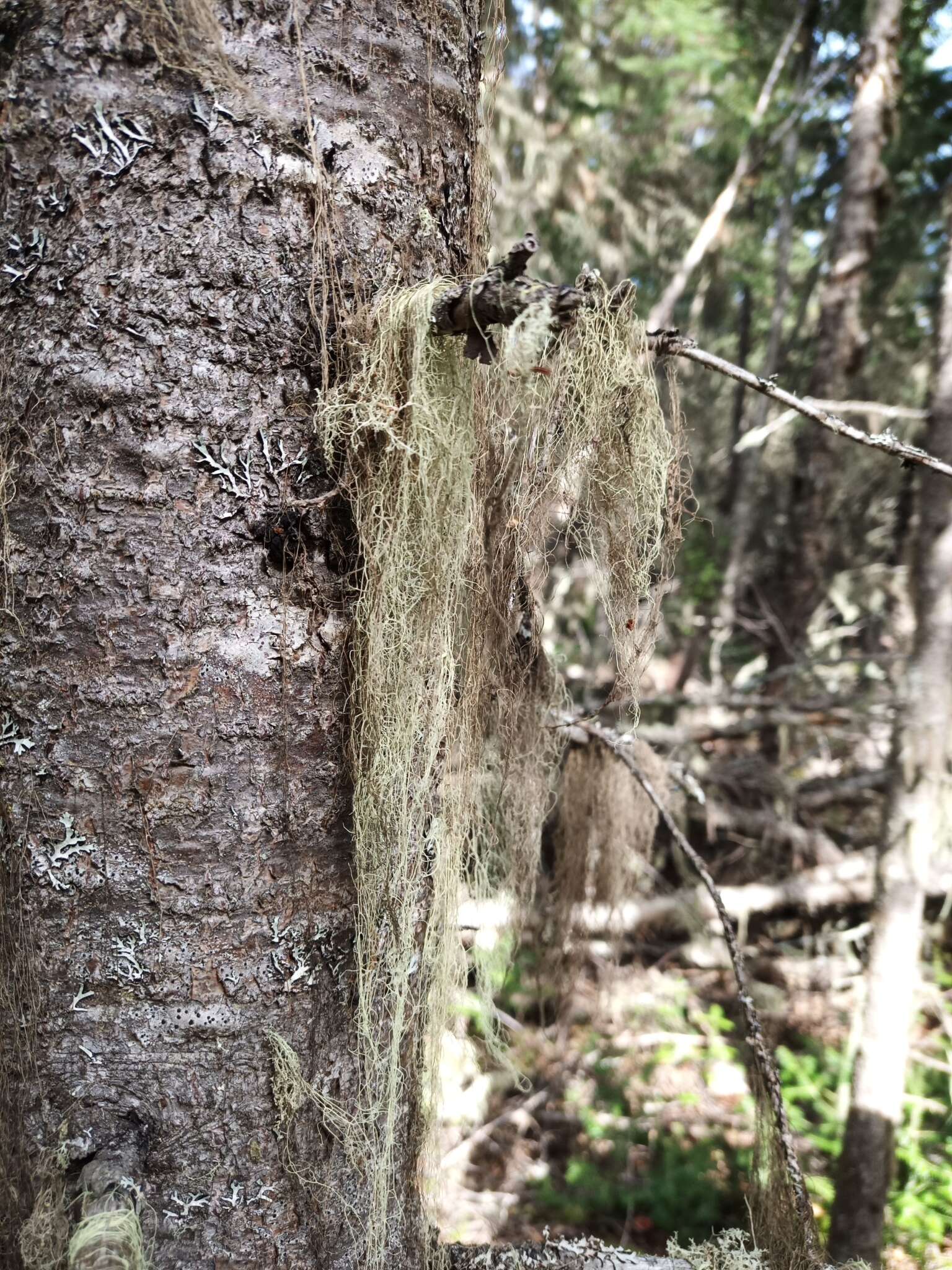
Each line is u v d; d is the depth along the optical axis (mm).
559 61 2127
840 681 2436
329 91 426
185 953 427
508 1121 1469
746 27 2246
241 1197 437
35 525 417
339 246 429
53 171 406
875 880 1253
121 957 426
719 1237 571
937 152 2322
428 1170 516
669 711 2227
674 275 2660
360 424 422
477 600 503
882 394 2717
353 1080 462
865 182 1749
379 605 438
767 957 1879
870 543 2727
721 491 3258
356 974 461
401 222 448
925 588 1195
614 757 840
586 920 926
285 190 417
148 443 411
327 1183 455
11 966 432
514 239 2092
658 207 2506
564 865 866
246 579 425
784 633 2207
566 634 2055
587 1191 1340
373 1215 466
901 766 1217
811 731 2186
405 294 425
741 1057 1608
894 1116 1218
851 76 1755
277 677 432
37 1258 412
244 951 434
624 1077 1569
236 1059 434
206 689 422
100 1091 429
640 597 483
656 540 466
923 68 2107
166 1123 430
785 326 3627
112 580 415
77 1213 416
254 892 434
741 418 2896
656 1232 1282
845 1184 1229
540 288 380
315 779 445
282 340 421
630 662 486
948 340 1155
